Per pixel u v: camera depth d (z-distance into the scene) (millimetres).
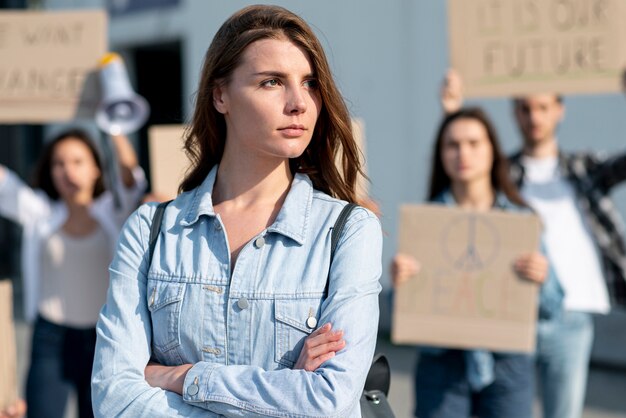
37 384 6590
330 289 2941
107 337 3023
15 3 15500
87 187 6828
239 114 3002
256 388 2832
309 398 2799
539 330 6570
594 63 6926
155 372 2977
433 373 6137
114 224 6723
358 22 12078
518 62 7066
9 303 6477
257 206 3102
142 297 3070
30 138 16406
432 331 6211
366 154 12125
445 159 6434
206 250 3021
